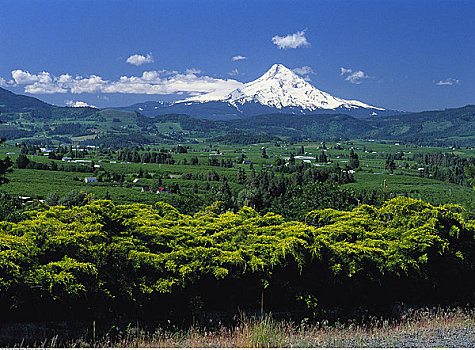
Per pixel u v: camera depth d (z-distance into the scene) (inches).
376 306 406.3
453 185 4842.5
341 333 344.2
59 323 310.0
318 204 1349.7
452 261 427.2
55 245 319.6
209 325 351.6
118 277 332.2
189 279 344.2
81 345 298.4
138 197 3491.6
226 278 359.3
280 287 371.9
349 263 386.0
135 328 324.8
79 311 316.2
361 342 316.5
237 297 365.1
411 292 417.1
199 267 348.8
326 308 388.2
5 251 291.4
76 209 387.2
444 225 435.5
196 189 3718.0
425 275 408.8
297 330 351.9
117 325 327.9
